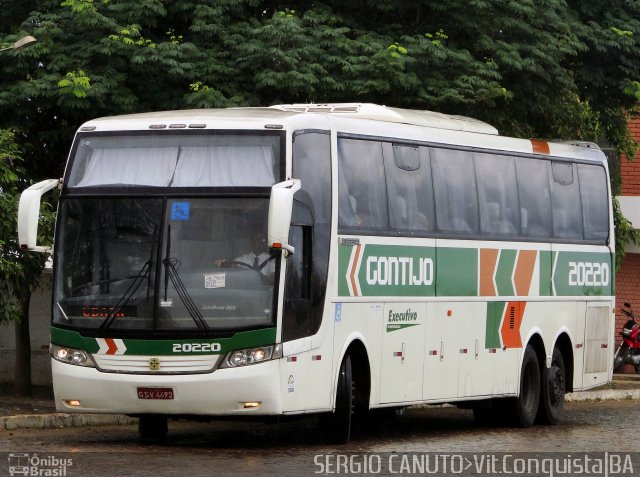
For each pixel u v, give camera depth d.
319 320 30.50
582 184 43.88
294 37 43.09
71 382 29.56
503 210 39.19
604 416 45.88
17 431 34.25
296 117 30.39
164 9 43.62
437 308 35.72
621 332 65.44
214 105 41.94
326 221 30.97
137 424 37.78
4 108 43.47
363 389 32.94
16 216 39.78
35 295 54.88
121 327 29.19
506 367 39.19
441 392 36.09
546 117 51.44
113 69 42.75
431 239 35.50
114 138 30.45
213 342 28.80
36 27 43.94
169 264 29.17
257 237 29.14
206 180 29.58
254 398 28.80
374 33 45.25
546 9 46.97
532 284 40.59
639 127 70.25
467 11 45.84
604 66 51.06
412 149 35.06
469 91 44.44
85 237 29.91
